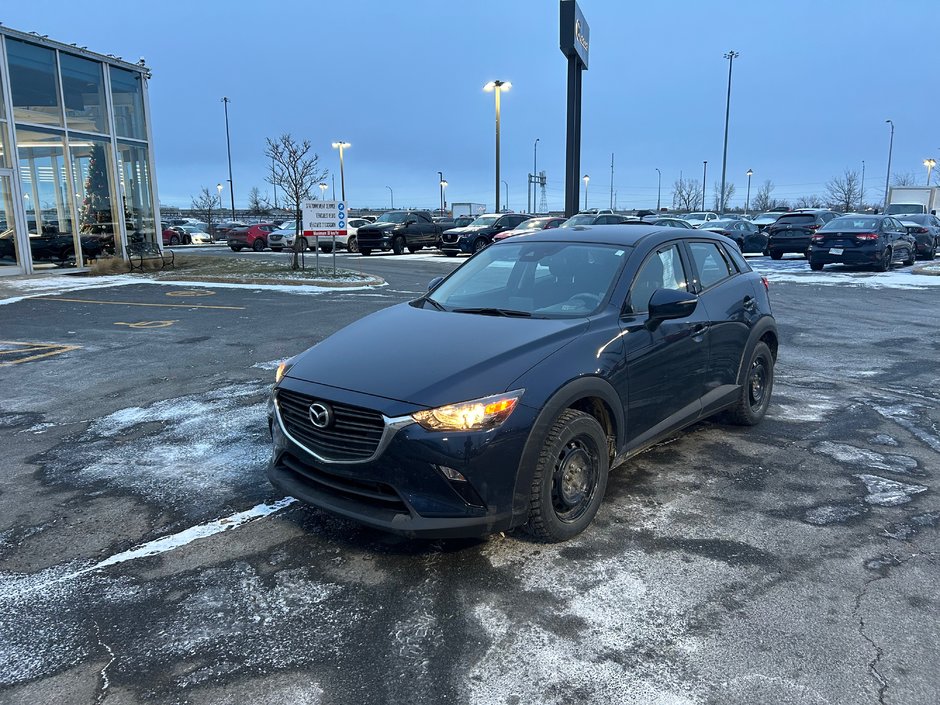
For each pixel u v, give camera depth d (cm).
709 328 462
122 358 805
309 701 247
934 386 670
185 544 363
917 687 249
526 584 321
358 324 425
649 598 308
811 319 1072
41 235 1786
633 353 388
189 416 584
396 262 2336
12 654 275
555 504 350
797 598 307
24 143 1716
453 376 325
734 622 290
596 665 264
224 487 436
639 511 395
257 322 1049
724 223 2548
